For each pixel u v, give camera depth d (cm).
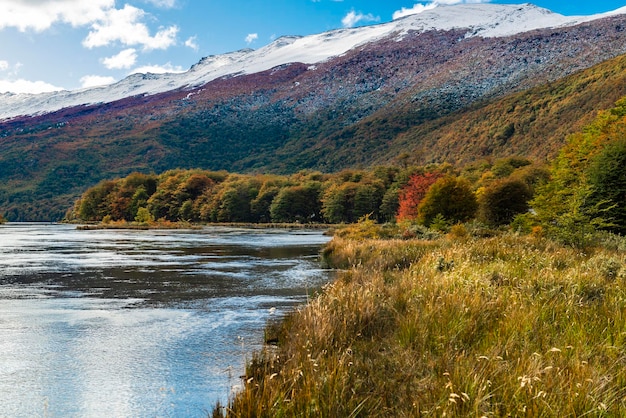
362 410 454
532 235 2403
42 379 674
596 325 633
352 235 3634
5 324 998
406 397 476
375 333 725
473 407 396
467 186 4612
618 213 2723
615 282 893
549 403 404
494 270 1048
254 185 12588
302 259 2505
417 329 678
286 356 661
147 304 1227
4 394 621
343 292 916
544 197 2841
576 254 1480
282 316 1081
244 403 468
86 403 593
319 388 473
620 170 2716
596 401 400
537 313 669
